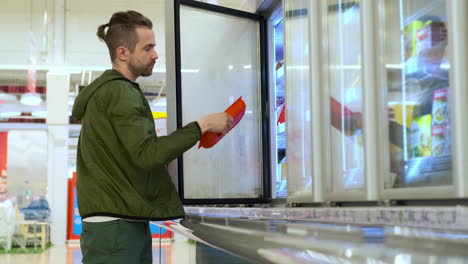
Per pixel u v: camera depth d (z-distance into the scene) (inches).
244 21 115.2
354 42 57.3
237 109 74.8
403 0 52.6
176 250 95.8
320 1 65.0
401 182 49.7
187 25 109.7
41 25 475.5
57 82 496.4
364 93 52.7
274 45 114.3
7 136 581.6
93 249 68.4
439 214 35.7
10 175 581.0
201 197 107.9
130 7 473.4
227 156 111.1
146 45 74.0
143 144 65.4
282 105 110.2
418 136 47.9
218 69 112.0
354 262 29.4
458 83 40.3
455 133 40.3
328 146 63.0
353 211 46.9
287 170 75.7
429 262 25.8
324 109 63.8
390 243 30.9
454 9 40.3
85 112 71.1
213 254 63.6
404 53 51.8
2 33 475.2
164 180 73.7
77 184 71.5
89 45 488.7
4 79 505.4
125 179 68.3
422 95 48.1
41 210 528.7
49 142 567.2
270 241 42.8
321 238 37.2
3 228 443.2
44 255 401.1
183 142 65.7
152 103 543.8
